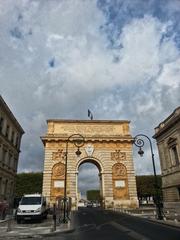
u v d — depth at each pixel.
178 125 40.84
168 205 43.94
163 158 47.50
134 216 29.39
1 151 39.06
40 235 16.30
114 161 49.12
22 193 60.25
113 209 43.25
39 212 25.36
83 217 29.45
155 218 25.81
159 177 67.25
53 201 44.75
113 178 47.97
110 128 51.69
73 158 48.22
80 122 51.47
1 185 39.25
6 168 42.03
